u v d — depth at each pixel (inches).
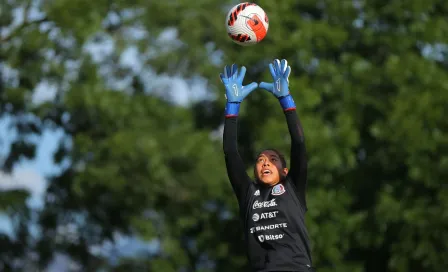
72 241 4008.4
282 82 1090.7
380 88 3575.3
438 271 3043.8
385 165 3312.0
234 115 1114.7
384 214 3142.2
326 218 3334.2
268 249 1035.3
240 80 1125.1
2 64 3422.7
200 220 3954.2
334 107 3570.4
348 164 3447.3
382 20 3740.2
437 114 3196.4
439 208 3036.4
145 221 3848.4
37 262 3895.2
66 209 3966.5
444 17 3831.2
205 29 4005.9
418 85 3398.1
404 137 3171.8
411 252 3102.9
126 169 3678.6
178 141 3759.8
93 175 3595.0
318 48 3634.4
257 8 1200.8
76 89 3560.5
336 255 3218.5
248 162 3831.2
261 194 1066.1
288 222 1032.8
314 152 3287.4
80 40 3277.6
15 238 3809.1
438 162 3122.5
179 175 3794.3
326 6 3843.5
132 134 3629.4
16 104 3535.9
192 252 4028.1
